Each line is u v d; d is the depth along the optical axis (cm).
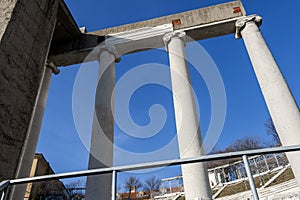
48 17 1059
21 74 814
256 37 1175
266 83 1012
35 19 948
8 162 696
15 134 745
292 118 883
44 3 1045
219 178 3488
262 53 1096
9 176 689
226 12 1349
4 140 694
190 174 823
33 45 909
